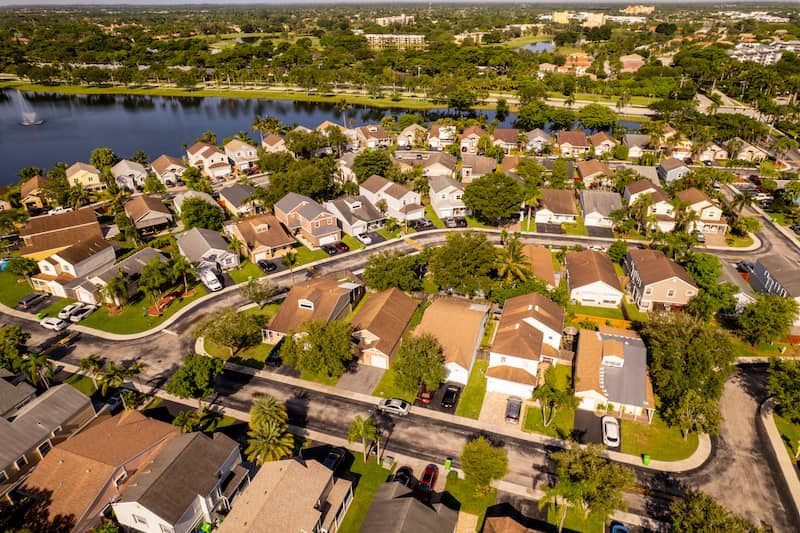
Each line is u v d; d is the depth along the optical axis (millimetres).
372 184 117875
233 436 55031
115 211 111312
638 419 57469
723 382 57188
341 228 106125
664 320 63875
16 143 181000
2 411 55281
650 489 49031
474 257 78000
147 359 68125
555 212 109375
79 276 85312
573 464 43500
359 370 65500
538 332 65312
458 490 48781
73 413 54531
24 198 116250
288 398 60750
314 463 46094
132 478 46156
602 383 58438
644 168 131125
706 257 79688
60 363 67375
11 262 85500
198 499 44125
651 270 79438
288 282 86125
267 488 43375
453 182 116062
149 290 78062
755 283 85312
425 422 57062
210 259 89812
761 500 48219
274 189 113438
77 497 44406
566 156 156500
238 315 69062
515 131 165875
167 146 176750
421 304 77688
